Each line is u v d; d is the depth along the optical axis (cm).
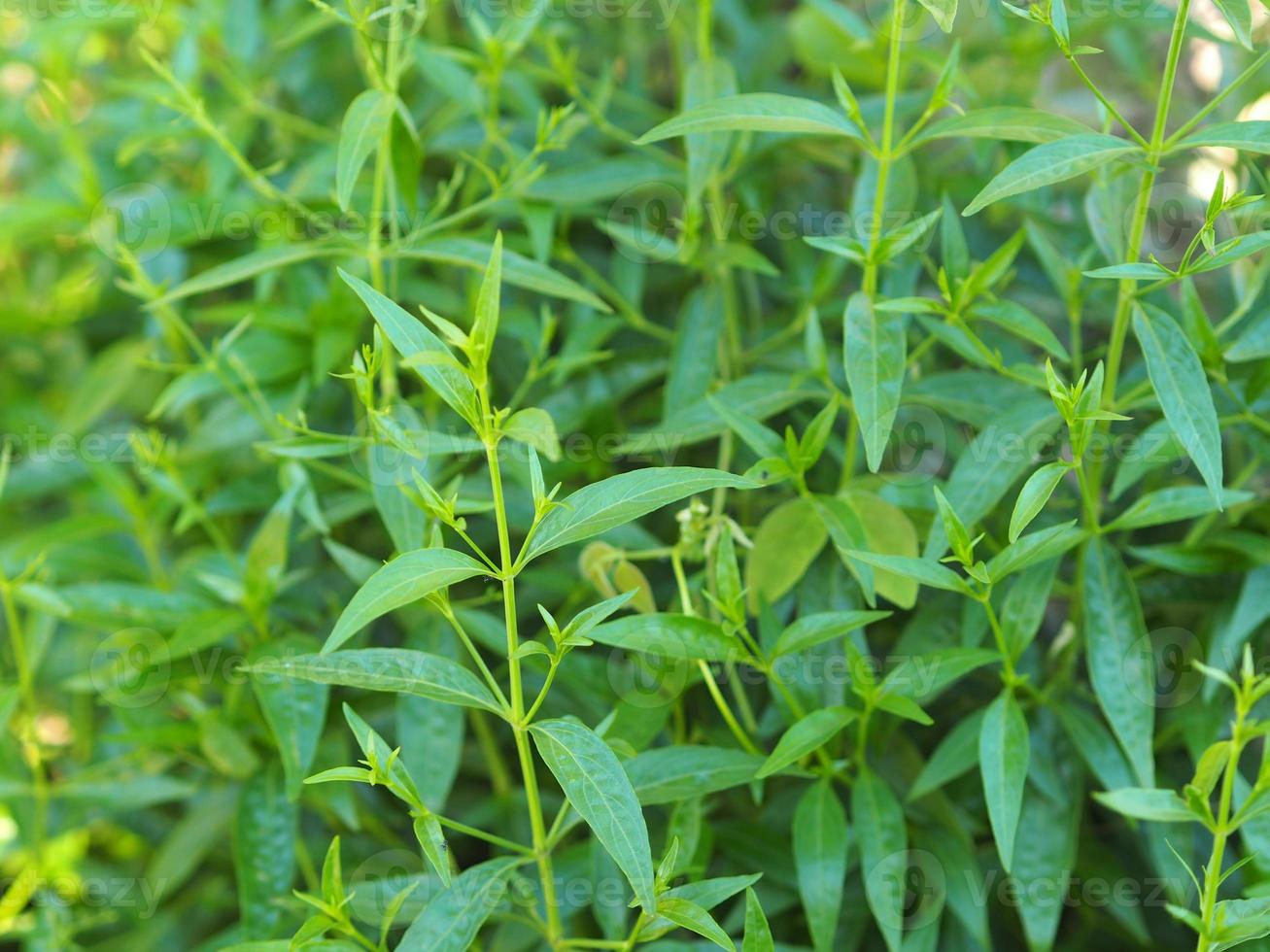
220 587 81
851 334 74
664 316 93
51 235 101
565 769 69
